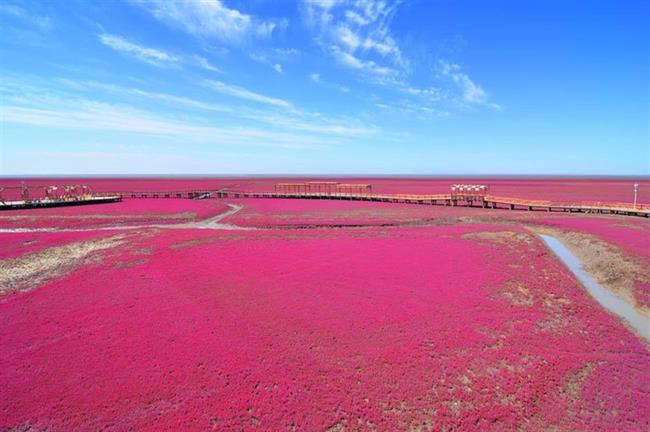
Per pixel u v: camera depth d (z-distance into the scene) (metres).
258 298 16.27
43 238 29.12
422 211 47.56
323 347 12.05
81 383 10.13
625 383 10.37
